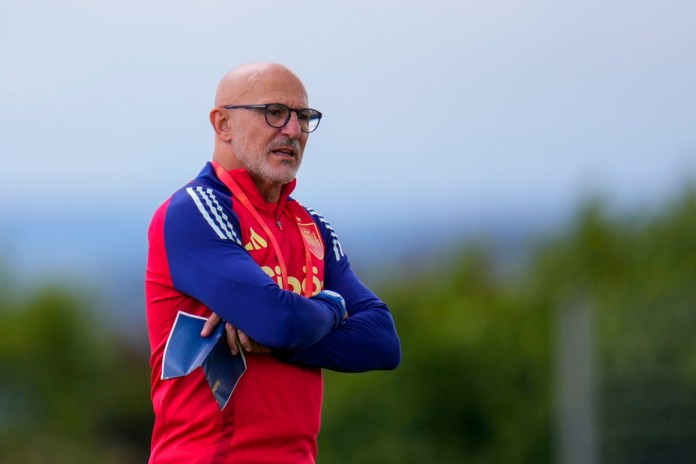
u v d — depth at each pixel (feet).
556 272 186.60
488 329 158.71
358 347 51.06
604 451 123.03
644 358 122.42
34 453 236.43
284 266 50.29
